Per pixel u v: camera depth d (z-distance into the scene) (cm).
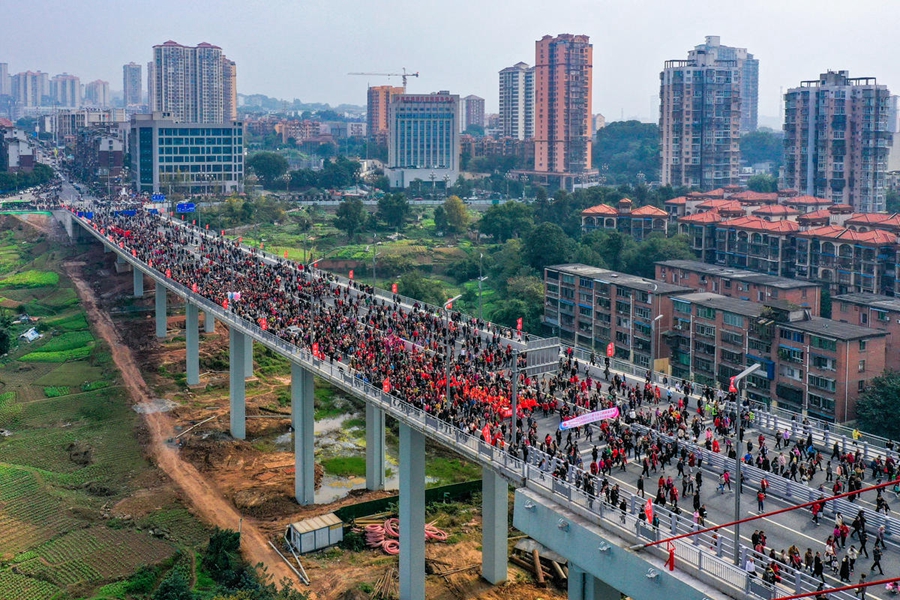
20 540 10738
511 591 9656
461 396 9956
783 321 15700
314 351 11231
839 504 7250
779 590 5841
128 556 10294
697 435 8900
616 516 7031
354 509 11419
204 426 14750
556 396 10275
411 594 9412
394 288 17175
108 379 17312
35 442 14175
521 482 7919
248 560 10306
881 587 6200
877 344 14812
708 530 6328
